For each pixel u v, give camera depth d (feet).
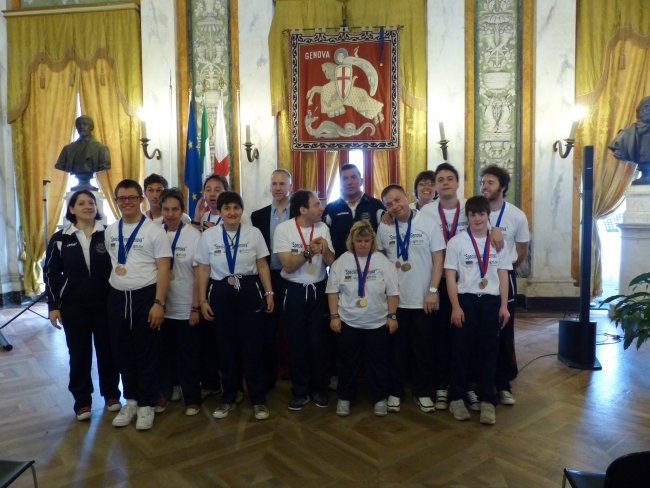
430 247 10.43
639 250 17.97
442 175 10.61
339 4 19.69
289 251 10.27
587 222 13.19
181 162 20.85
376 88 19.42
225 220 9.93
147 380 9.82
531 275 19.93
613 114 19.67
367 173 20.03
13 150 22.67
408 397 11.35
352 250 10.42
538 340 15.85
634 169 19.72
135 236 9.82
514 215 10.87
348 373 10.34
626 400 10.93
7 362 14.29
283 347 12.70
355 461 8.43
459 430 9.56
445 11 19.62
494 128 19.94
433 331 10.61
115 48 21.21
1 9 22.09
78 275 9.97
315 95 19.61
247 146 19.13
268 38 20.07
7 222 23.08
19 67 22.03
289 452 8.76
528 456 8.54
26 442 9.26
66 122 22.08
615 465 4.62
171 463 8.42
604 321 18.21
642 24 19.31
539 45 19.25
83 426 9.95
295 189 19.90
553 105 19.34
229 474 8.05
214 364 11.37
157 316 9.64
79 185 20.11
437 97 19.75
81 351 10.15
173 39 20.34
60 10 21.45
